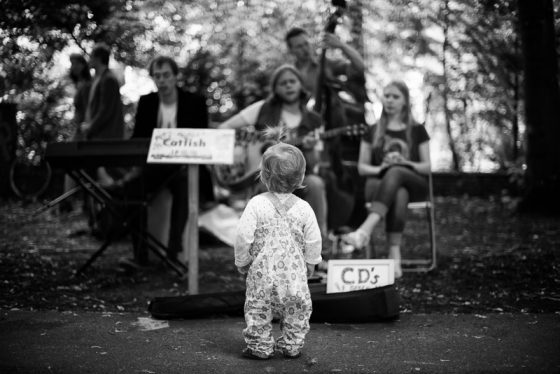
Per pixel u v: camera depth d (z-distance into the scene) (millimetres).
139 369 2627
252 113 5270
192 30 8023
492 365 2701
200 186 5191
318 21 7590
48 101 9438
